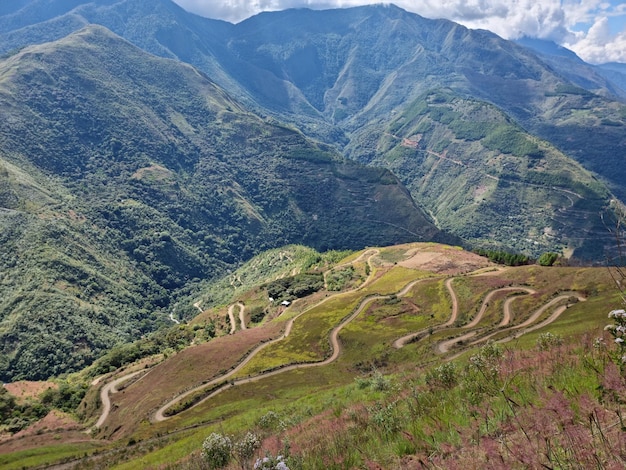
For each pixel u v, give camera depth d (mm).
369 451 10195
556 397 8422
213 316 155750
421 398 13742
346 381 65250
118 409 89875
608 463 5848
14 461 69125
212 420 61688
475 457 7316
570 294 84812
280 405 45375
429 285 112938
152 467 35312
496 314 86250
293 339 98750
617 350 9625
